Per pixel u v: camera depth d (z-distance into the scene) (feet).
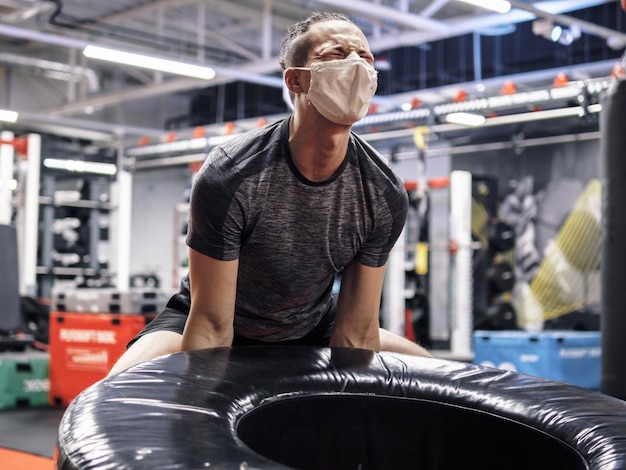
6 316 21.03
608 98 11.70
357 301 6.68
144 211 52.60
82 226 30.22
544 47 35.42
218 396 4.62
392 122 24.29
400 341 7.70
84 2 34.96
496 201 31.22
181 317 7.13
